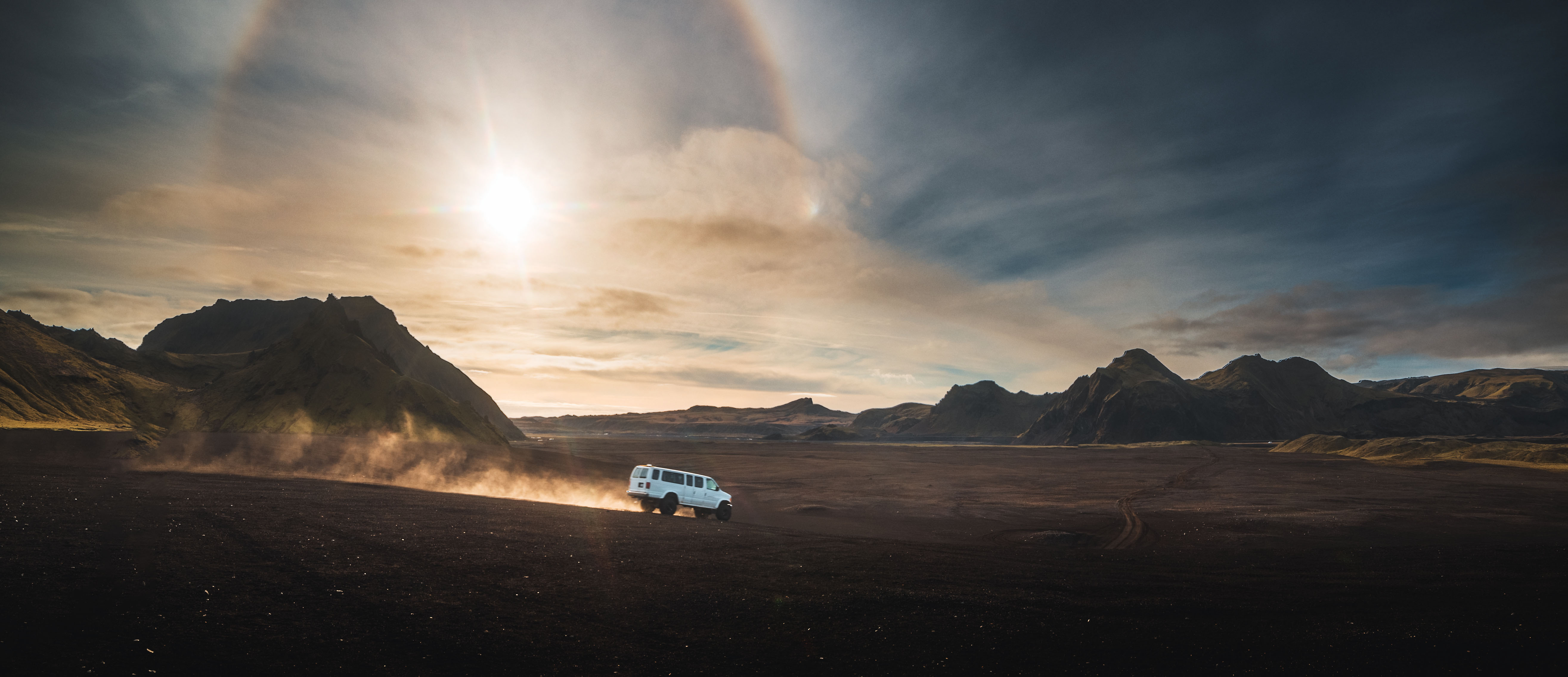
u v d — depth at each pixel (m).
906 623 13.15
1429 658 11.64
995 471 96.19
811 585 16.53
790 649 11.38
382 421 90.00
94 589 11.98
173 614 11.01
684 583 16.16
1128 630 13.17
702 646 11.33
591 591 14.74
